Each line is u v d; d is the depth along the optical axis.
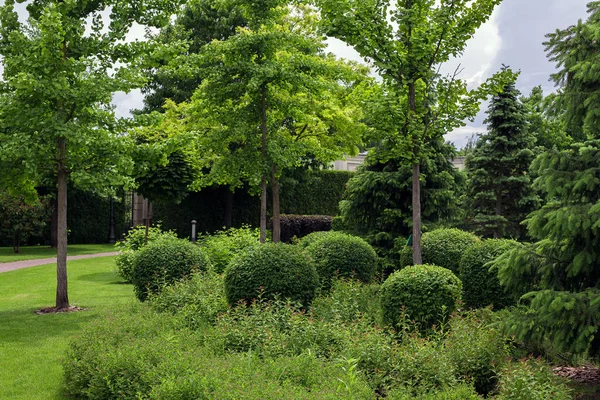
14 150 9.24
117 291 12.72
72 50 10.09
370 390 4.62
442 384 5.27
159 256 9.88
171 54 10.61
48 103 9.87
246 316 6.90
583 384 6.23
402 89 9.93
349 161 32.38
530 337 5.90
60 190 10.44
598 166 6.04
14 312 10.18
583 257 5.80
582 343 5.43
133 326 6.59
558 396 4.75
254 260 7.86
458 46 9.85
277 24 16.64
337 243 10.41
